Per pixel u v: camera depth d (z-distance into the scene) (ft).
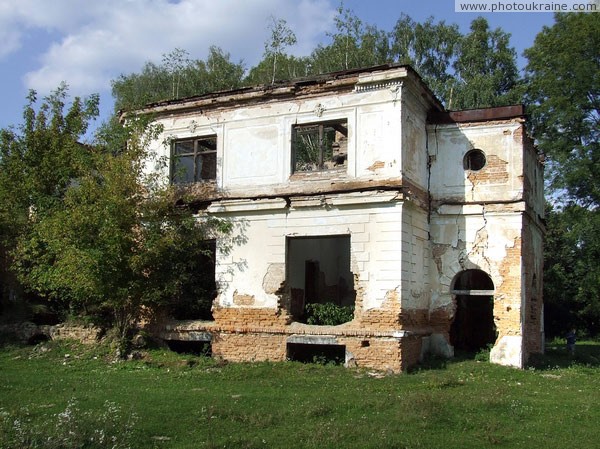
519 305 57.93
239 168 61.41
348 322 55.06
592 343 110.42
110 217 55.31
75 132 70.64
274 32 103.55
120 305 57.77
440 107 64.03
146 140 61.62
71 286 55.83
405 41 126.62
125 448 27.14
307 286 76.33
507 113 60.70
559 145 102.89
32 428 28.48
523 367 57.57
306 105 59.16
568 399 40.91
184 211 61.11
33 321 66.69
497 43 129.59
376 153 55.62
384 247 53.88
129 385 44.62
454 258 60.80
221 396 39.78
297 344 57.82
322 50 117.91
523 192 59.36
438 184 62.23
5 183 65.10
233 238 60.29
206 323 60.34
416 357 56.08
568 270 129.29
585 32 99.04
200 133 64.18
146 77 126.31
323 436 28.81
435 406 34.83
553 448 28.19
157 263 58.13
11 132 68.59
